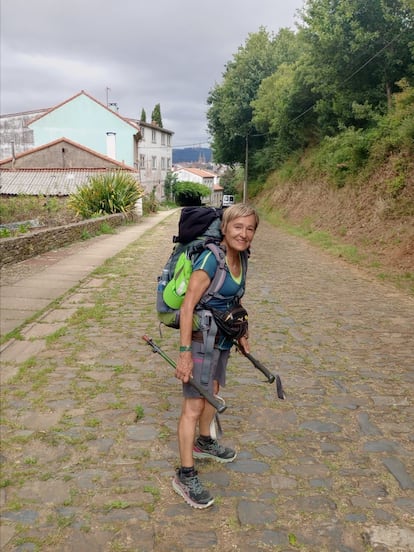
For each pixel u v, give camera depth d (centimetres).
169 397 419
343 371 489
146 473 306
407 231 1244
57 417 376
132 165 4481
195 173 8125
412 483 301
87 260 1155
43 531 253
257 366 305
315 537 253
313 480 303
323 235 1678
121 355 521
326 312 727
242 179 4972
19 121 4750
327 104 2233
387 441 352
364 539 252
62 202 2716
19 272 980
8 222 1934
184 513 270
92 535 251
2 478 297
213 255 266
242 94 4128
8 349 532
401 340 594
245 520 265
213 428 319
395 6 1764
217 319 273
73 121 4450
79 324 630
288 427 371
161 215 3294
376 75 1930
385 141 1575
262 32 4347
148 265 1110
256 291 869
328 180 2111
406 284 934
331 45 1916
